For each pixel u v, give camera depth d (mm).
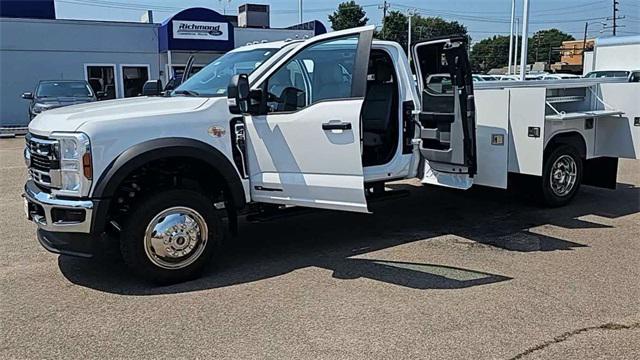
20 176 10273
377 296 4398
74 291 4605
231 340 3701
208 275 4949
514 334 3723
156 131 4578
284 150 5035
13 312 4195
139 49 24344
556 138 7031
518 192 7227
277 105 5102
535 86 7066
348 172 4906
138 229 4570
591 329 3791
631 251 5457
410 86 5859
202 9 22969
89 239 4555
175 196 4672
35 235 6250
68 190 4457
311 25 25984
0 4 24500
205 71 5879
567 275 4812
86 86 17812
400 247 5699
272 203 5121
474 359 3406
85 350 3600
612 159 7746
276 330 3830
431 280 4734
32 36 22578
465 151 5684
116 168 4398
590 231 6188
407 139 5852
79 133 4371
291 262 5273
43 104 16250
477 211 7164
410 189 8523
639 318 3957
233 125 4906
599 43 23500
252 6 27391
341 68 5281
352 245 5793
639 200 7676
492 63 76500
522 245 5711
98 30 23562
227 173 4863
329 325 3893
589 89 7605
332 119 4910
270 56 5336
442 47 5773
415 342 3627
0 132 19594
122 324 3971
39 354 3555
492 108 6418
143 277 4656
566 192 7273
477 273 4895
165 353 3547
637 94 7133
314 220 6820
